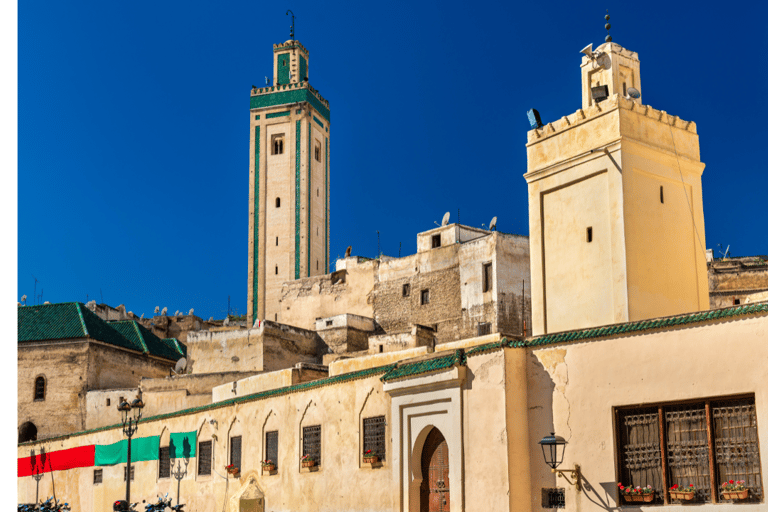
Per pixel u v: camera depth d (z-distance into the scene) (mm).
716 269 41812
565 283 19438
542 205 20438
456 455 16719
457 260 49062
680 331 13812
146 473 30641
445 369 16984
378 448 19734
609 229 18578
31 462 37969
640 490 13852
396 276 53500
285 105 69875
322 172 71688
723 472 13078
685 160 19844
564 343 15398
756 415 12680
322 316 57969
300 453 22547
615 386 14523
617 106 18844
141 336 55125
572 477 14852
